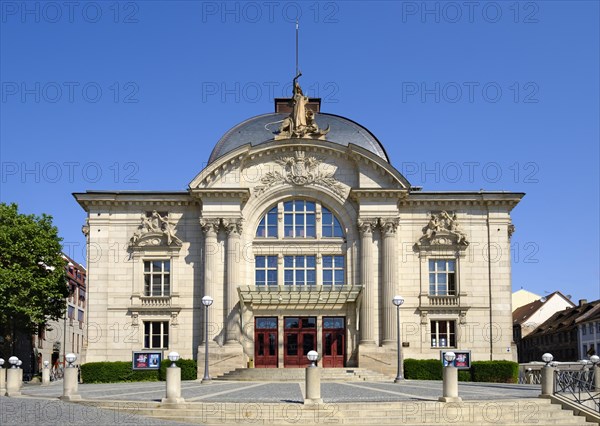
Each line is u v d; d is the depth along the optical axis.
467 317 54.56
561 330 94.31
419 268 55.06
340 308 54.38
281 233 55.19
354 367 52.88
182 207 55.56
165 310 54.09
